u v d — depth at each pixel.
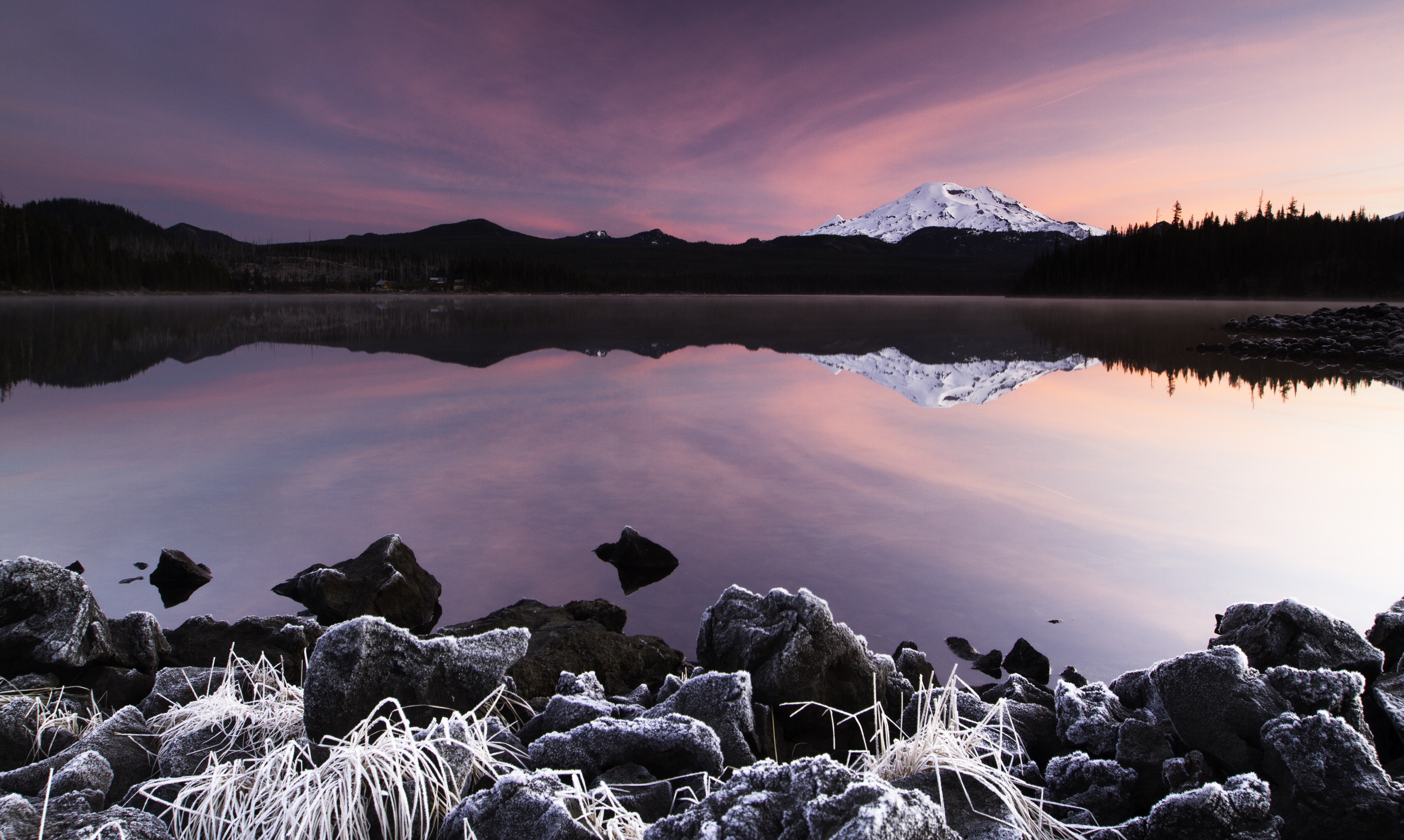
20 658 3.40
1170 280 119.38
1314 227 113.81
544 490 7.57
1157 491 7.56
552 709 2.78
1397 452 9.49
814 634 3.12
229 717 2.81
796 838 1.66
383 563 5.12
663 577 5.48
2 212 103.31
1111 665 4.19
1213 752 2.35
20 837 1.97
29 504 7.06
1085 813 2.18
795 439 10.12
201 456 9.02
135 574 5.54
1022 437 10.38
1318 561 5.66
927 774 2.24
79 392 14.64
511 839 1.90
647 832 1.82
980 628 4.61
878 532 6.30
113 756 2.62
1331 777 2.04
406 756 2.24
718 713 2.63
